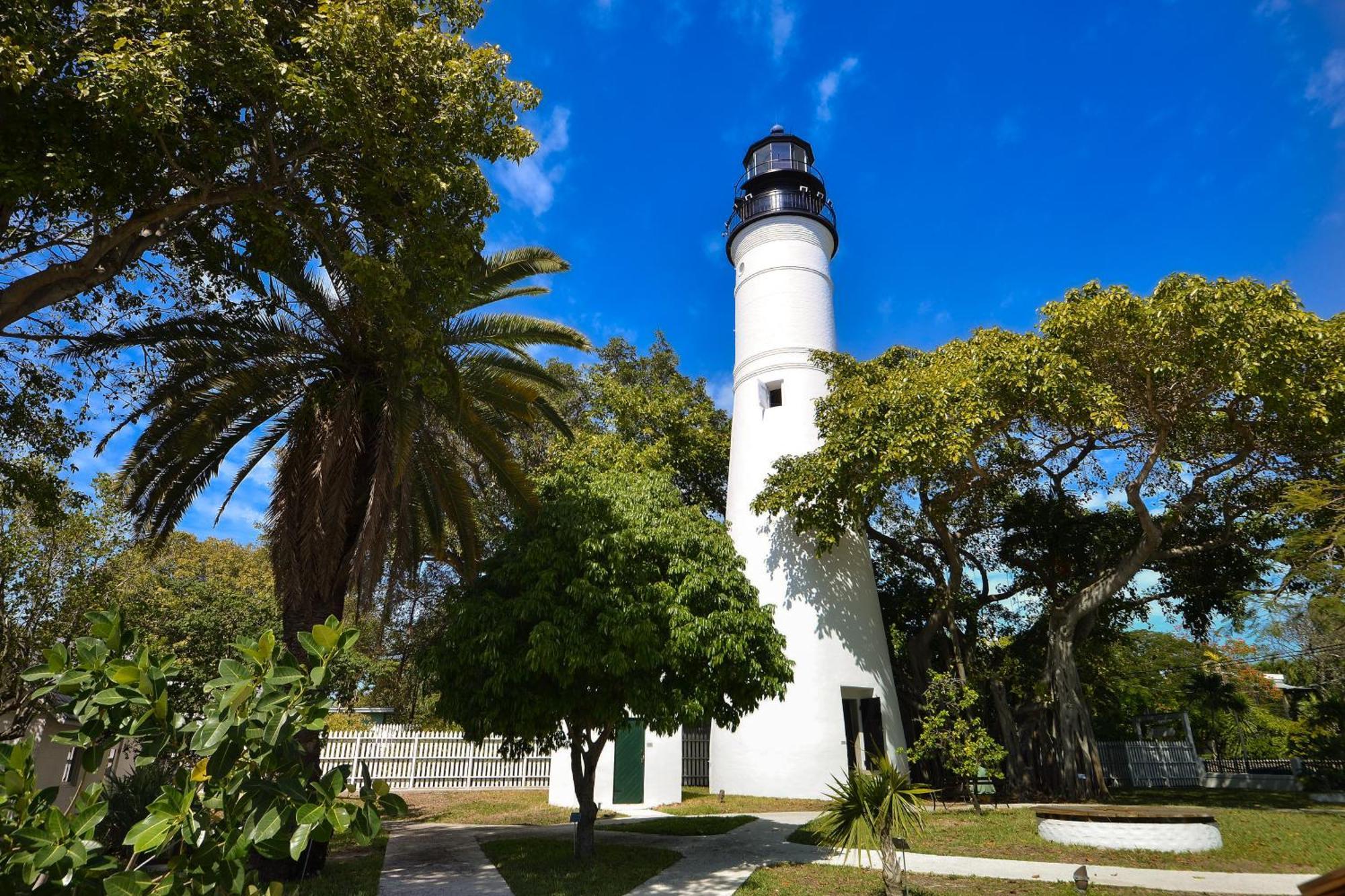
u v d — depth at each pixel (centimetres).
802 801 1770
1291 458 1736
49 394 1157
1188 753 2659
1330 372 1413
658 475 1388
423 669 1127
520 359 1363
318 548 1091
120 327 1086
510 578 1127
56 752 1762
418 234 976
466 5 1045
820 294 2352
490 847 1225
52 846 326
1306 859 994
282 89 830
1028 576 2409
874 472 1678
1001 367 1588
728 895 852
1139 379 1631
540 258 1312
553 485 1305
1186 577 2200
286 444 1179
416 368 1002
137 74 716
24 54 693
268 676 378
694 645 1057
